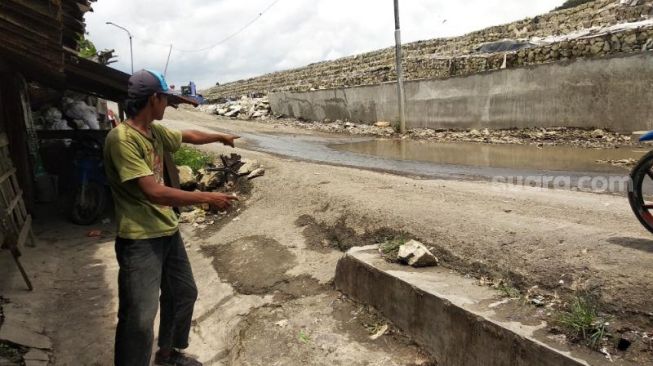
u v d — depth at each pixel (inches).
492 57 600.4
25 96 314.7
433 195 236.5
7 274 201.6
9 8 172.4
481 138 525.3
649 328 107.4
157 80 116.1
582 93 472.4
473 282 143.6
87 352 154.5
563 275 132.6
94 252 247.1
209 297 189.9
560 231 161.2
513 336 109.7
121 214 115.3
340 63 1135.6
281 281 188.7
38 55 215.3
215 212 285.4
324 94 833.5
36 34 191.2
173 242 130.0
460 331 123.7
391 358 135.3
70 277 214.2
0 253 221.5
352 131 706.8
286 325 159.6
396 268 155.8
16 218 227.1
